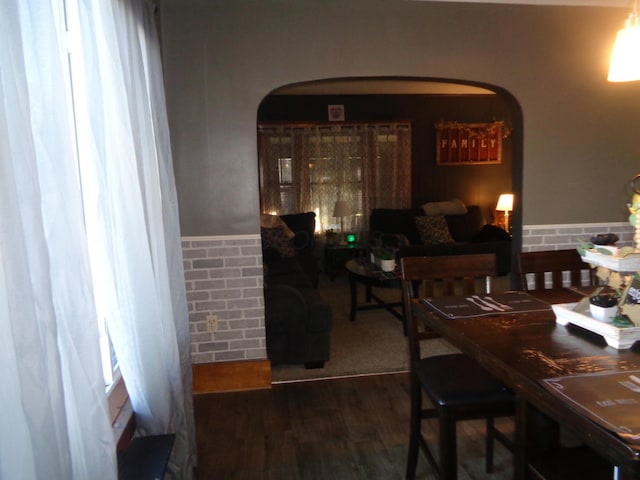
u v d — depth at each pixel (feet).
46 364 2.85
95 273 4.99
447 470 5.37
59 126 3.29
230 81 8.72
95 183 4.49
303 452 7.25
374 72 9.02
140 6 6.05
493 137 21.45
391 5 8.96
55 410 2.95
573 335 4.69
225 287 9.14
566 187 9.99
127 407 5.71
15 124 2.74
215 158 8.83
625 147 10.08
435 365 6.10
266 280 12.66
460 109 21.36
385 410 8.46
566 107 9.78
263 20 8.68
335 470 6.80
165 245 6.42
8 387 2.54
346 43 8.91
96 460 3.52
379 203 21.24
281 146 20.40
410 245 18.30
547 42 9.55
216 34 8.61
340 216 20.22
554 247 10.10
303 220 19.45
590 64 9.75
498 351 4.31
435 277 6.50
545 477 4.04
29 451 2.63
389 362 10.55
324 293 17.42
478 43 9.32
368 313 14.51
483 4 9.25
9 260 2.56
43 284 2.89
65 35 4.29
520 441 4.54
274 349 9.98
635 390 3.47
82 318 3.43
